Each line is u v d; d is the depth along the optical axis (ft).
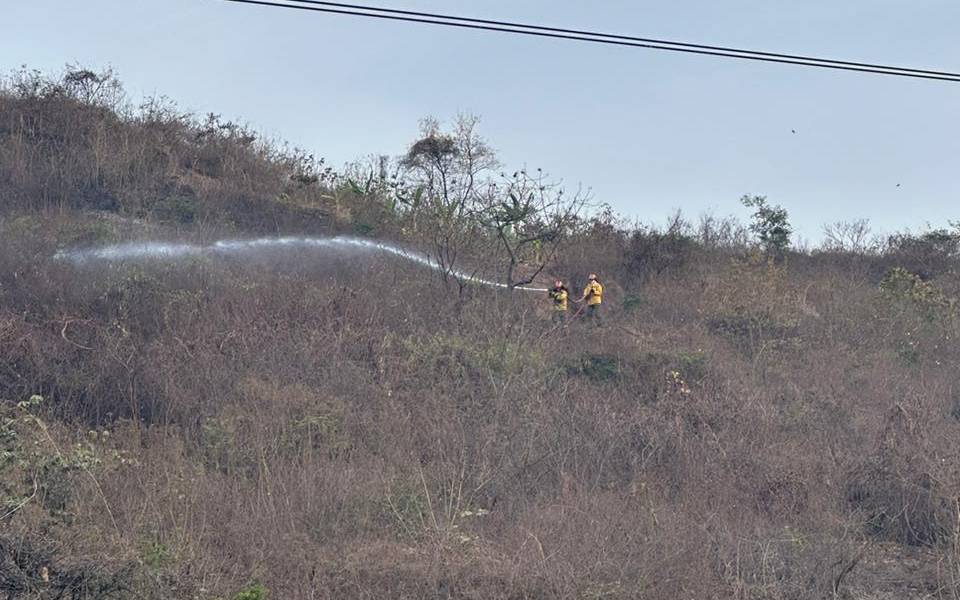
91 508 92.12
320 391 133.49
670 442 125.70
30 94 221.87
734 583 89.76
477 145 208.64
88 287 156.04
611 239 239.71
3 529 73.61
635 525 98.12
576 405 133.39
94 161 209.15
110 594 73.00
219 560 86.84
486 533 98.99
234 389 129.80
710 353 177.17
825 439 137.18
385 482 105.81
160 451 110.52
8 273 158.30
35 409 120.98
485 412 129.59
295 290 170.71
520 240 209.56
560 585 84.64
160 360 133.69
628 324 200.44
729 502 110.52
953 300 228.22
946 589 94.73
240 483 103.40
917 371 190.90
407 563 88.02
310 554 89.92
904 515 112.47
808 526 107.14
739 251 262.67
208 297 162.20
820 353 193.77
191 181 219.20
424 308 174.70
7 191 196.34
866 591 94.89
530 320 180.14
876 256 285.84
